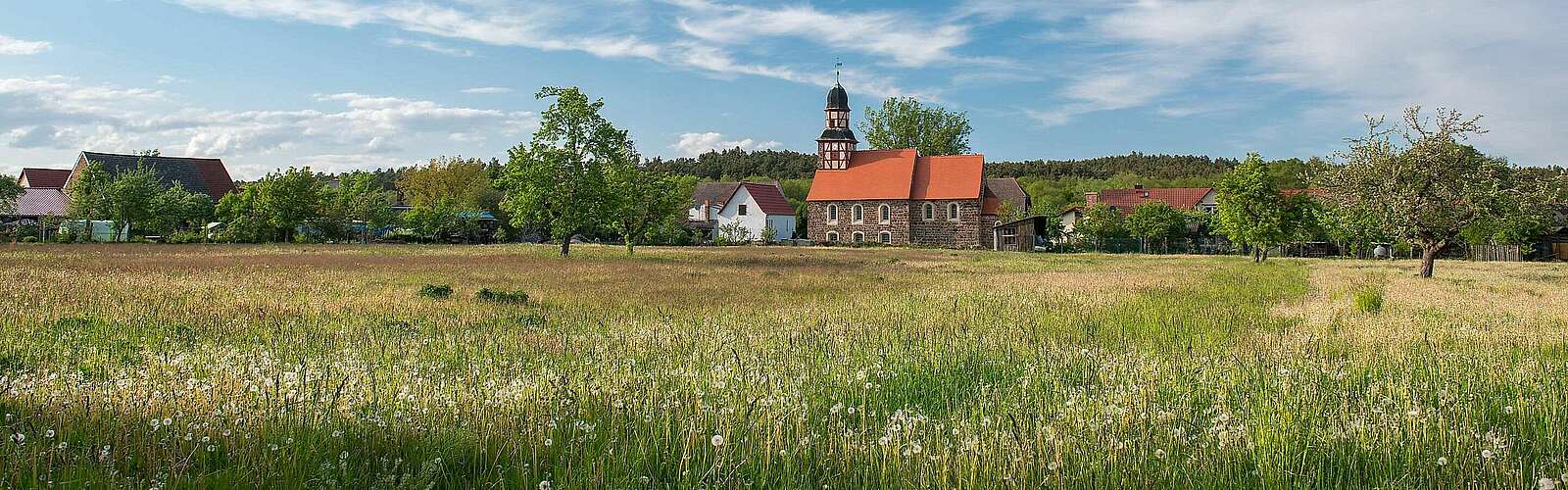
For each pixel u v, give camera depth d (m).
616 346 10.49
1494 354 9.99
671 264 36.78
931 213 86.81
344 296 17.83
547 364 8.95
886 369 8.46
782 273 29.75
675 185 52.03
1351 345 11.04
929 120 112.94
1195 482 5.16
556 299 18.42
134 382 6.97
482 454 5.57
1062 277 28.41
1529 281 25.95
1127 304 17.78
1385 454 5.62
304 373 7.18
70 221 63.62
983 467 5.28
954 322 14.08
